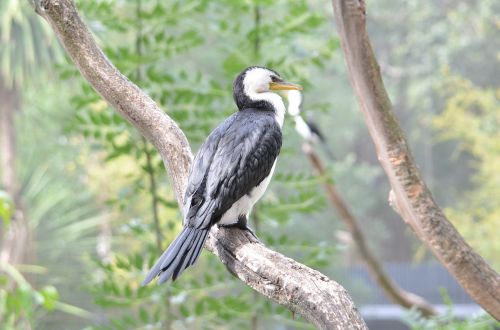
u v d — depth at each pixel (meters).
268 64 10.74
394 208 7.23
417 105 41.78
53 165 26.06
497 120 27.55
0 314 13.55
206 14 11.56
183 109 10.70
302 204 10.63
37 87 26.66
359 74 6.52
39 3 6.84
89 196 23.69
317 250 10.35
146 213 20.27
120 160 21.83
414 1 38.06
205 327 10.30
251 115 7.28
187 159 6.76
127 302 9.95
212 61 28.23
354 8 6.34
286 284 5.27
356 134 45.53
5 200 9.73
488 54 36.38
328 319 4.94
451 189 42.78
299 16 10.66
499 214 25.38
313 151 13.29
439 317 9.66
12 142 26.81
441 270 34.84
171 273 5.87
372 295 30.50
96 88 6.89
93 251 22.44
